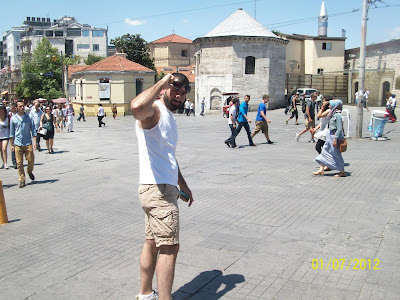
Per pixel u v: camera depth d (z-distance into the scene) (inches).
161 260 128.9
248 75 1537.9
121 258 191.2
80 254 197.3
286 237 211.3
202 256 188.4
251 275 167.0
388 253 183.8
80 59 3356.3
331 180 344.5
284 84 1644.9
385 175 356.2
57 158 530.0
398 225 221.8
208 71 1571.1
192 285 158.9
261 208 267.3
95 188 346.6
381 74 1455.5
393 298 143.0
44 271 177.5
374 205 263.4
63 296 153.5
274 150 541.6
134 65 1764.3
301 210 259.3
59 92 2454.5
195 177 375.6
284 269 172.1
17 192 343.0
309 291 151.6
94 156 536.4
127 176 395.9
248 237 213.0
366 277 160.9
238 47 1518.2
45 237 224.1
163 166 131.5
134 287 160.1
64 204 296.5
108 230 234.2
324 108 414.0
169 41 2861.7
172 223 128.6
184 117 1427.2
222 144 620.7
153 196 129.9
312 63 1820.9
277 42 1560.0
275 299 146.4
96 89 1696.6
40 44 2524.6
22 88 2591.0
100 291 157.0
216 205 278.1
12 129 359.9
